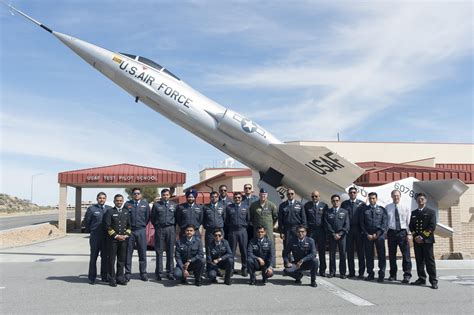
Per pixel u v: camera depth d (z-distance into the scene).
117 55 12.49
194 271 8.41
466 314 6.44
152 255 14.18
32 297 7.26
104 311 6.38
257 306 6.77
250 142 12.06
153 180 25.64
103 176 25.27
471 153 32.69
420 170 17.31
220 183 27.64
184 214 8.84
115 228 8.26
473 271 10.48
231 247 9.12
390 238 9.28
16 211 71.94
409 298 7.48
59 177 24.94
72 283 8.49
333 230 9.42
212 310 6.49
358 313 6.44
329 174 12.04
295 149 11.55
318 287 8.36
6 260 11.96
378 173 15.34
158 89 12.21
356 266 11.46
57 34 12.73
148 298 7.25
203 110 12.15
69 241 19.56
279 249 10.88
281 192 12.73
